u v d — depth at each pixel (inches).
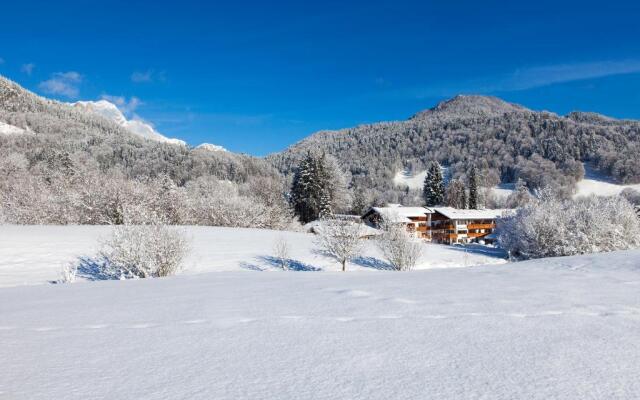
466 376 96.3
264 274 390.9
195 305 205.6
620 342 121.8
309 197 2454.5
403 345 123.6
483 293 217.8
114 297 248.4
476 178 3750.0
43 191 1557.6
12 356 123.0
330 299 210.7
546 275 300.5
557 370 98.7
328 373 100.7
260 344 128.8
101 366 110.8
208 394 88.9
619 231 936.3
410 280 293.3
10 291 309.9
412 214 2847.0
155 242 566.9
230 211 1745.8
